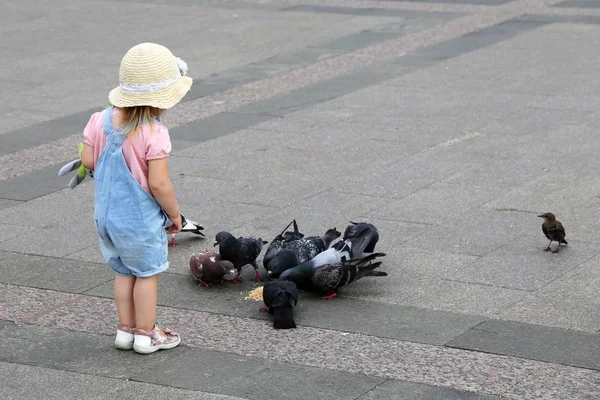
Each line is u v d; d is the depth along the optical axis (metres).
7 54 21.72
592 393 7.27
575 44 21.58
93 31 24.34
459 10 26.17
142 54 7.55
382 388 7.39
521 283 9.45
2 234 11.12
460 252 10.30
